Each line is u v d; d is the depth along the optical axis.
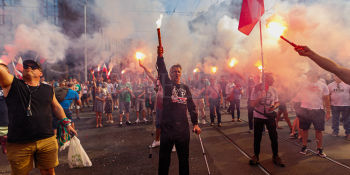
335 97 4.36
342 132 4.71
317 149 3.35
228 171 2.85
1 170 2.98
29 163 1.83
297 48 1.12
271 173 2.76
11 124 1.77
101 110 5.78
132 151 3.67
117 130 5.34
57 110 2.11
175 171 2.85
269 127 3.05
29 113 1.78
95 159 3.31
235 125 5.68
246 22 2.15
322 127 3.28
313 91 3.35
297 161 3.12
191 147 3.85
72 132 2.22
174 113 2.05
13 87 1.76
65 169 2.96
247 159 3.25
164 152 2.07
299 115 3.46
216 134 4.76
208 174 2.73
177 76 2.18
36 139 1.81
